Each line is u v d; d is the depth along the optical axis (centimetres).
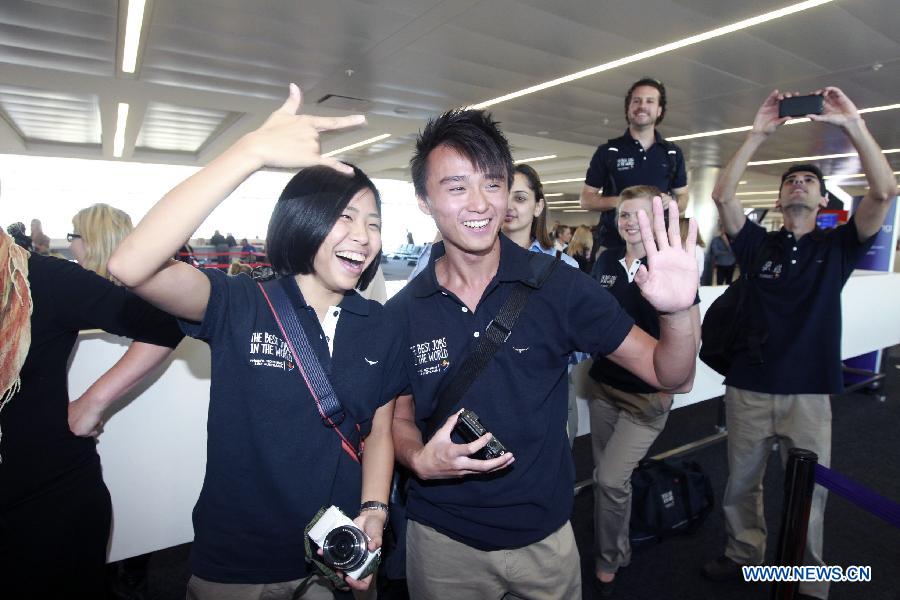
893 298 444
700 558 228
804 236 196
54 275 106
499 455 100
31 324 102
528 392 112
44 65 612
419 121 936
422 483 119
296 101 86
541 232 222
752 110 798
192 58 595
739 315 206
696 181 1384
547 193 2412
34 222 665
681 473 245
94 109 927
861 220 178
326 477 102
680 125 916
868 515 262
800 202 192
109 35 521
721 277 933
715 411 416
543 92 742
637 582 212
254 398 97
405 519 130
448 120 106
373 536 100
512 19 486
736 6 452
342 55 588
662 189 285
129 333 115
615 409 209
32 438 104
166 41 540
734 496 210
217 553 101
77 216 176
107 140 1116
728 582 211
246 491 100
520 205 201
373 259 107
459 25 503
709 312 219
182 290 88
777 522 259
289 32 519
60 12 466
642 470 248
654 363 105
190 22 491
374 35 528
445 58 597
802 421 192
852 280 402
